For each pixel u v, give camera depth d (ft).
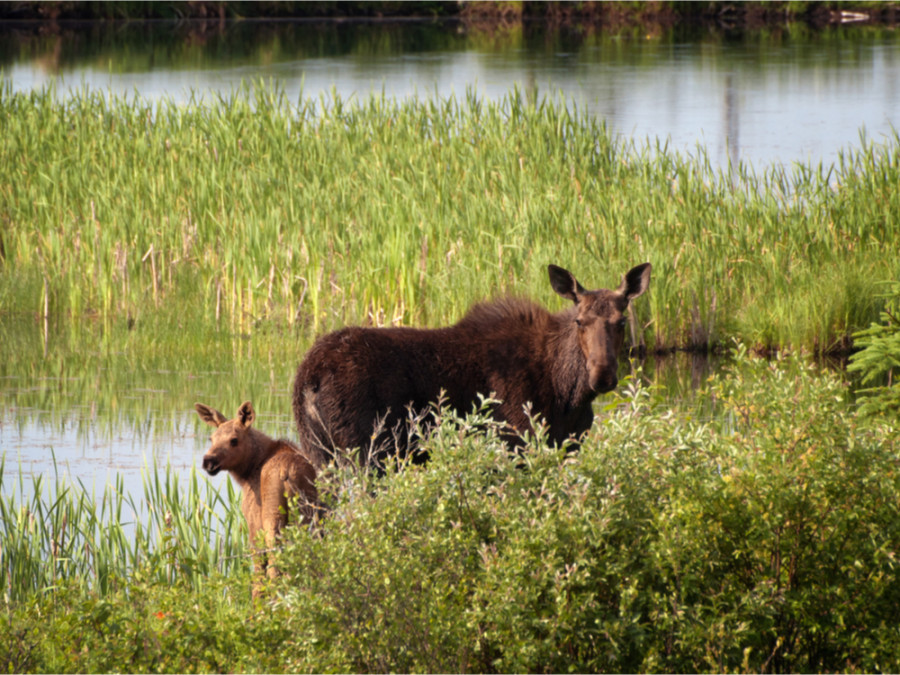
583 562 65.67
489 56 611.47
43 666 72.43
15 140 267.18
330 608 66.95
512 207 214.69
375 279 198.59
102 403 158.51
